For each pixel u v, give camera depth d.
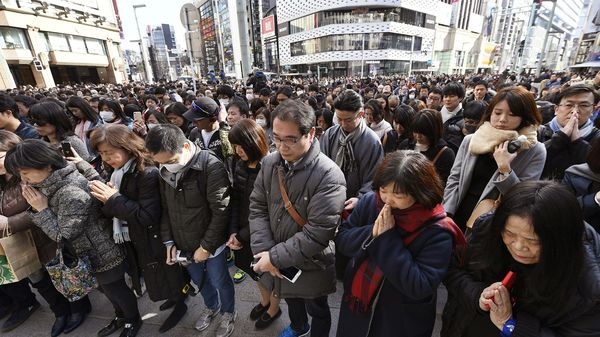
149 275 1.96
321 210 1.39
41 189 1.68
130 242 1.99
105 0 37.12
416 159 1.08
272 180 1.57
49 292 2.09
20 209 1.90
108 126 1.82
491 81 13.23
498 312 0.98
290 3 51.31
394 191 1.06
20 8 25.03
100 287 1.98
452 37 57.81
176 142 1.62
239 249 1.97
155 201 1.83
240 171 1.99
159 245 1.92
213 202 1.77
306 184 1.43
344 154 2.15
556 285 0.86
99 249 1.86
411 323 1.28
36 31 26.50
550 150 2.06
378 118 3.27
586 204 1.39
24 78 26.61
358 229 1.30
